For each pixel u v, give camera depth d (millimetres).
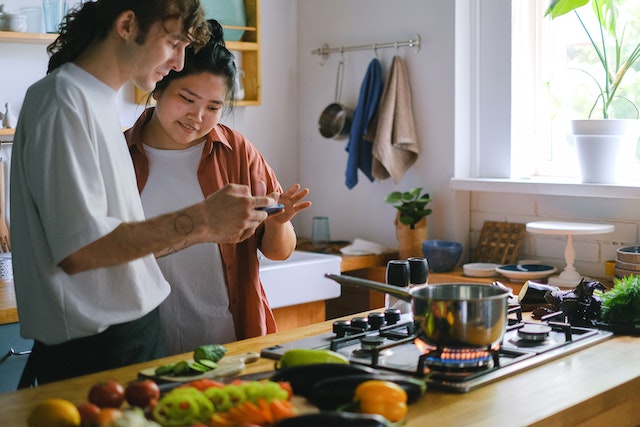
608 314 2219
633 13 3523
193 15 1901
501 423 1486
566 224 3465
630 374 1794
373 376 1559
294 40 4449
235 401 1460
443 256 3691
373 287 1921
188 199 2398
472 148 3914
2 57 3479
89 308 1864
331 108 4211
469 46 3859
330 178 4375
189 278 2385
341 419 1326
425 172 3982
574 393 1658
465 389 1659
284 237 2395
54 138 1777
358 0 4164
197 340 2410
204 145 2428
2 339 2854
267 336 2164
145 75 1938
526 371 1816
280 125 4422
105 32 1898
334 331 2109
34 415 1405
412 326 2059
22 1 3516
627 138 3451
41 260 1828
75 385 1757
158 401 1533
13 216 1907
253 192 2479
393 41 4031
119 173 1953
